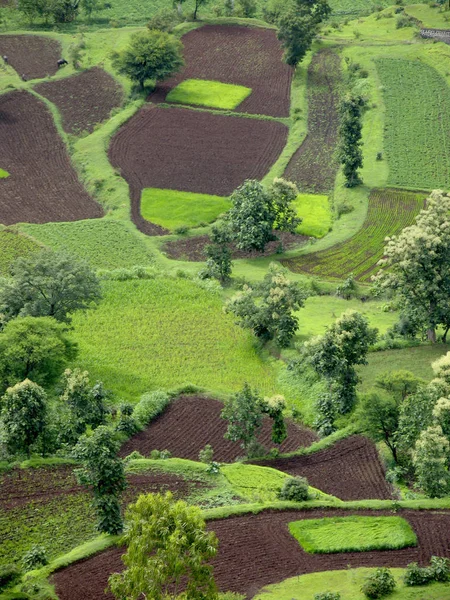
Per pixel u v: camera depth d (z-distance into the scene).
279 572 87.75
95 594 85.50
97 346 143.12
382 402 112.50
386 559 89.81
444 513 97.69
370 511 98.38
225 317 152.62
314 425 123.81
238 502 101.12
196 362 140.50
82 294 140.00
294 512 98.06
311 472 112.69
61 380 120.88
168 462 109.75
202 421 125.56
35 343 126.19
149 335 146.88
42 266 141.00
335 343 123.31
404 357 137.38
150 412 125.75
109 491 94.44
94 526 97.25
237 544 92.00
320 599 79.94
